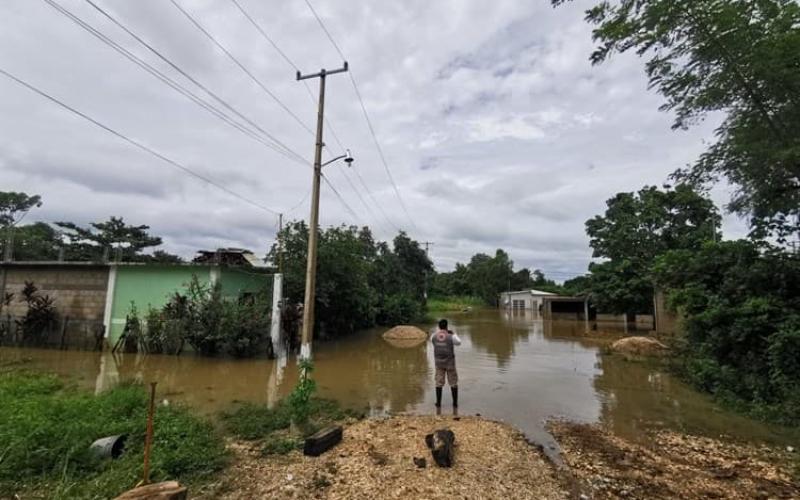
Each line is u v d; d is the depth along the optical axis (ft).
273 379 35.60
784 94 21.66
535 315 148.36
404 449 18.49
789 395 26.37
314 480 15.24
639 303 92.07
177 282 49.75
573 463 18.34
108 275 50.93
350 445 18.99
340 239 64.03
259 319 45.78
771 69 20.79
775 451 20.48
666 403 29.53
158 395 29.19
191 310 45.75
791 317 29.60
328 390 32.45
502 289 230.89
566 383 35.83
